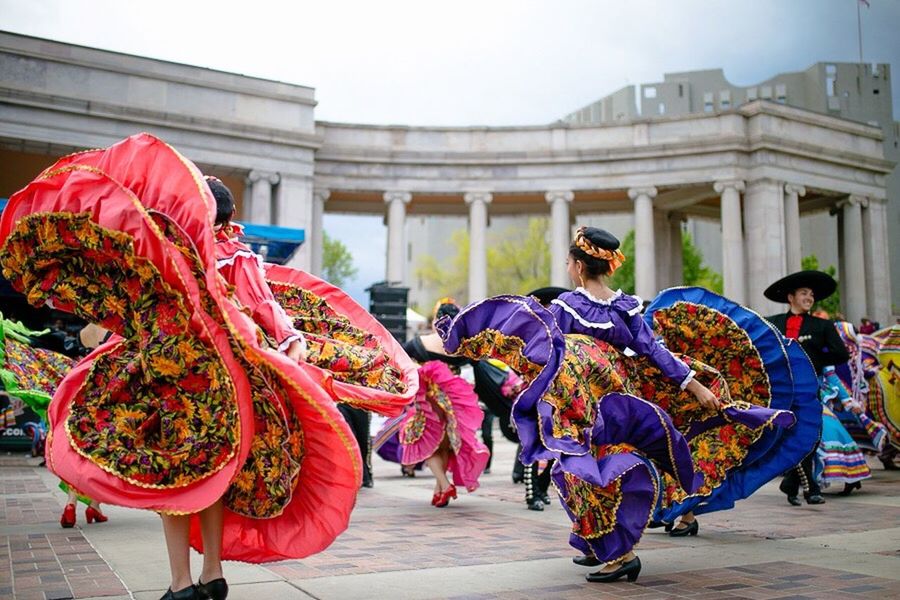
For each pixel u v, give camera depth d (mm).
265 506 3117
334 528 3080
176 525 3014
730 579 3932
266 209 27453
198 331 2895
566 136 31562
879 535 5391
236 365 2893
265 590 3617
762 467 5059
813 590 3670
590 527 3871
